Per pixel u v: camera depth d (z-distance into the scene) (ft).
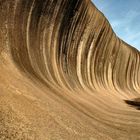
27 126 37.40
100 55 170.30
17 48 81.00
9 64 66.69
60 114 53.06
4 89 45.32
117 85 202.28
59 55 121.08
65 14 121.49
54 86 87.81
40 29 103.76
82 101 93.81
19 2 88.74
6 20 80.84
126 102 160.35
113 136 57.77
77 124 53.06
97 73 167.73
